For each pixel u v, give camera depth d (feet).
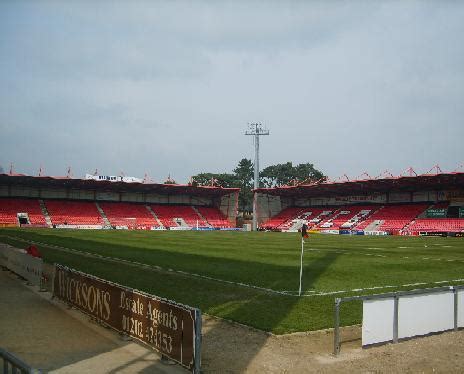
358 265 83.35
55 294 49.01
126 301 33.78
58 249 106.11
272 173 524.11
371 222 261.44
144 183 278.05
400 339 34.68
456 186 240.32
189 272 69.21
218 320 40.60
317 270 74.64
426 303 36.32
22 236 148.66
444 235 218.38
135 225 280.31
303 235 53.88
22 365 16.08
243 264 81.56
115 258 88.33
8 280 62.95
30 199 274.57
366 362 29.89
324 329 38.04
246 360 29.81
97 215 278.67
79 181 259.39
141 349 31.76
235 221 320.09
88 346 32.27
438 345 33.94
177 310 27.71
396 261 91.91
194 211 322.55
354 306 46.98
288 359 30.25
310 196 325.21
